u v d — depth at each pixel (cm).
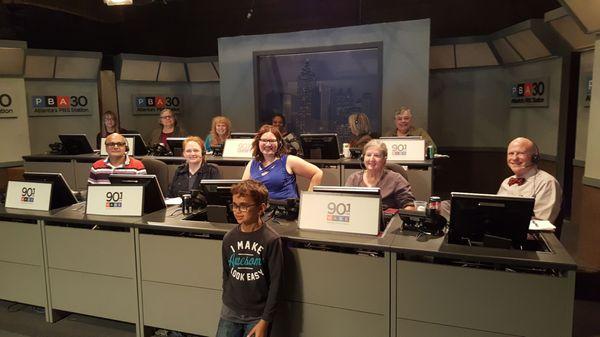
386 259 209
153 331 276
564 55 512
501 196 201
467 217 205
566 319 185
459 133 681
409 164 421
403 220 232
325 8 742
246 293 209
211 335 250
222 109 661
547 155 548
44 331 286
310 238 220
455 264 212
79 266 276
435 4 679
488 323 197
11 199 299
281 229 236
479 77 659
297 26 762
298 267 225
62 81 688
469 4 660
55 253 281
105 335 281
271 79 636
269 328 210
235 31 800
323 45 592
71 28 774
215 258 241
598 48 359
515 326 193
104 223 261
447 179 695
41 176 294
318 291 224
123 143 383
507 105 644
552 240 212
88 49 805
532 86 575
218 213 249
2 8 660
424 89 552
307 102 627
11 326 294
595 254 373
